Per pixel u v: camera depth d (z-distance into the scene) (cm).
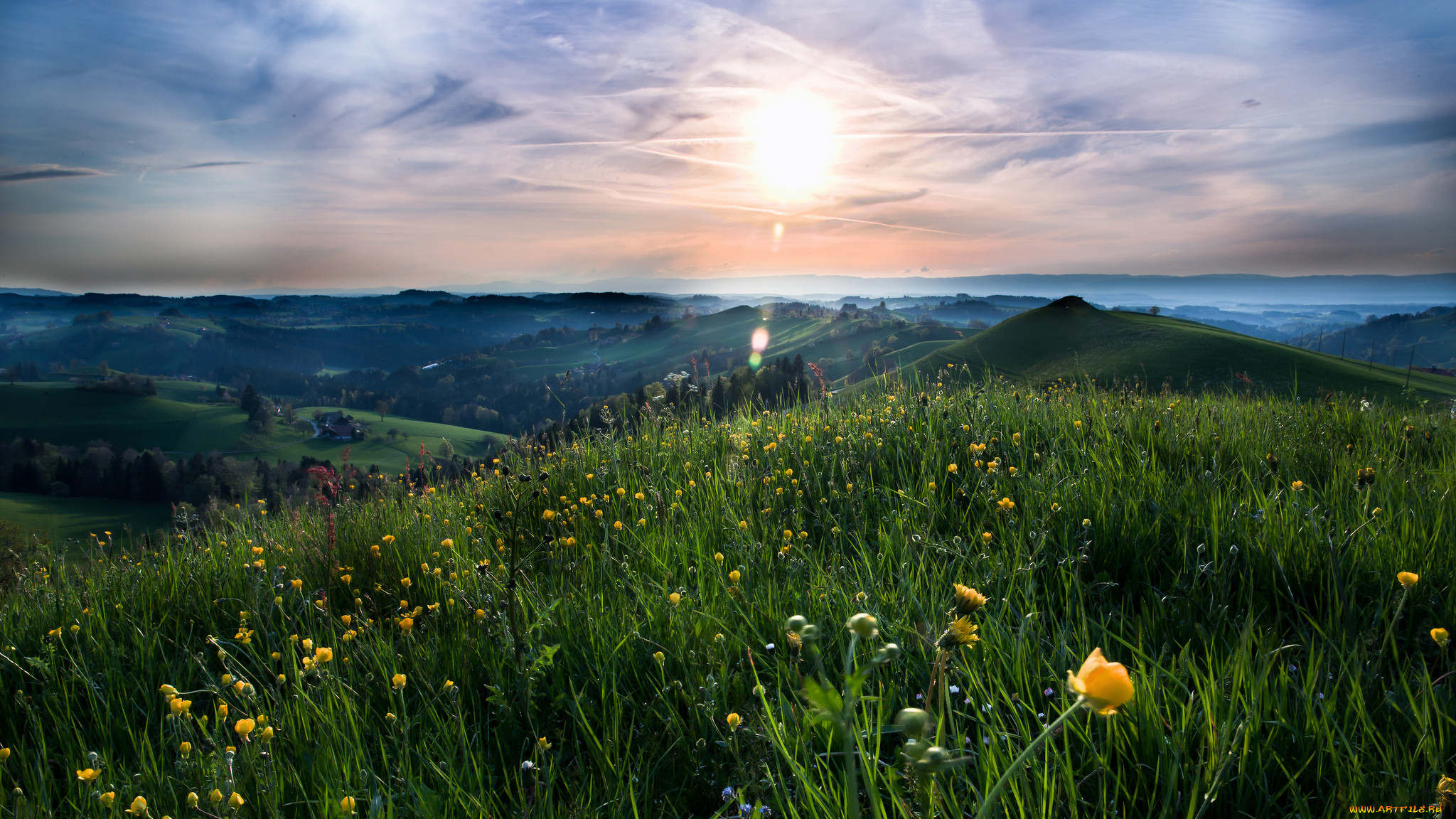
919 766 87
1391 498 317
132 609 368
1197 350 7581
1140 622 236
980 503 365
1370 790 158
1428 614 234
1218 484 349
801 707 201
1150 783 174
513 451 627
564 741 226
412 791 190
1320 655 200
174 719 226
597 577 335
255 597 344
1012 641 220
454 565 360
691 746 213
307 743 227
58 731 255
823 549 333
